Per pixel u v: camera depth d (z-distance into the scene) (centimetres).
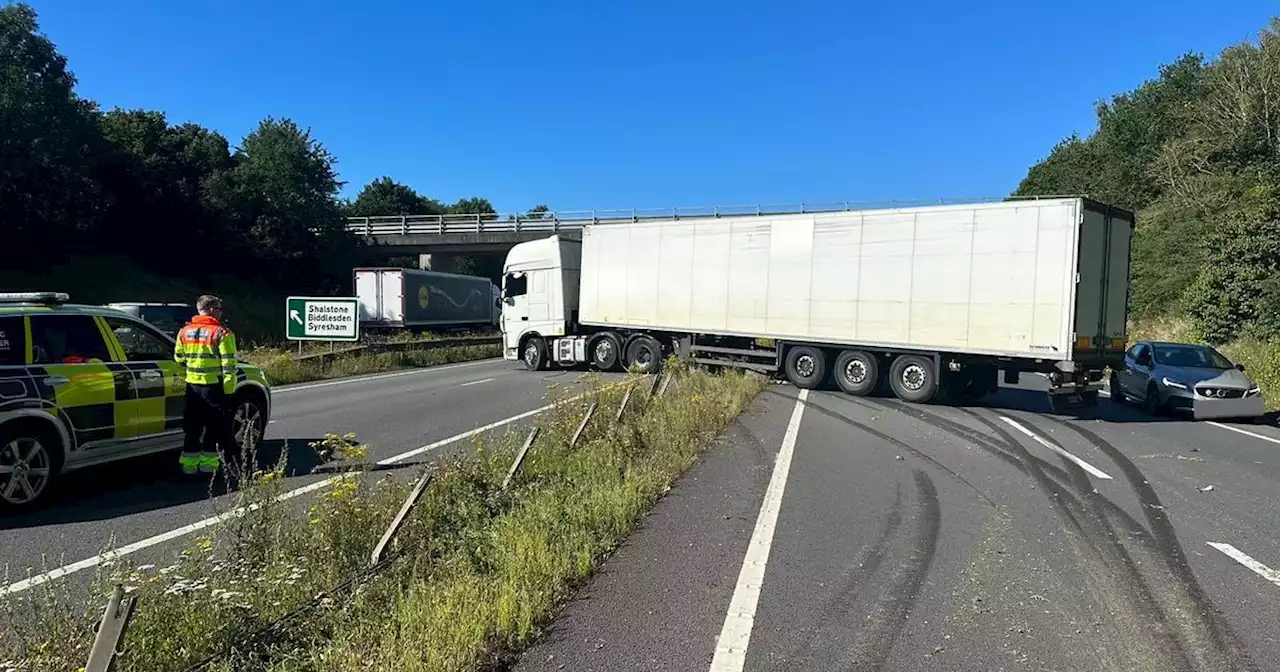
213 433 799
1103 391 2003
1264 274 2444
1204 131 4250
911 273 1520
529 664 396
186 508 682
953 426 1246
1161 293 3400
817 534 628
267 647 374
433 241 5756
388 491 601
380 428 1145
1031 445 1078
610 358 2072
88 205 4109
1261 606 484
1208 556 585
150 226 4691
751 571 537
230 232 5069
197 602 382
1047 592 505
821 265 1645
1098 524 671
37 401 664
